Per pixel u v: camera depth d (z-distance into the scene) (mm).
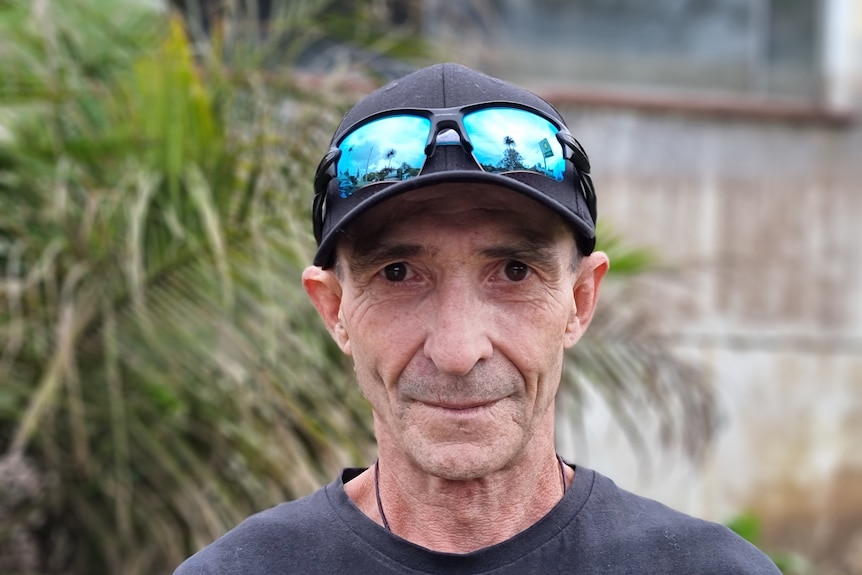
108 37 2551
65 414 2334
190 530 2277
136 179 2223
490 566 1061
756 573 1067
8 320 2299
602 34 5090
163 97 2281
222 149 2256
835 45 5211
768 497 4977
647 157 5020
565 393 3086
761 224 5086
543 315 1054
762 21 5180
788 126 5109
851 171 5133
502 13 4961
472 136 1027
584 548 1075
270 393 2158
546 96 4871
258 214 2199
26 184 2357
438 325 1025
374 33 2758
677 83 5133
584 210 1096
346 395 2275
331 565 1081
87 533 2430
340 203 1067
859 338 5094
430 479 1107
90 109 2391
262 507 2246
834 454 5035
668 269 3447
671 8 5133
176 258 2230
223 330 2178
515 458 1096
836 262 5109
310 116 2400
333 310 1189
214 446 2279
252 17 2604
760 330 5027
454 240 1019
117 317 2266
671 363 3197
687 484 4852
